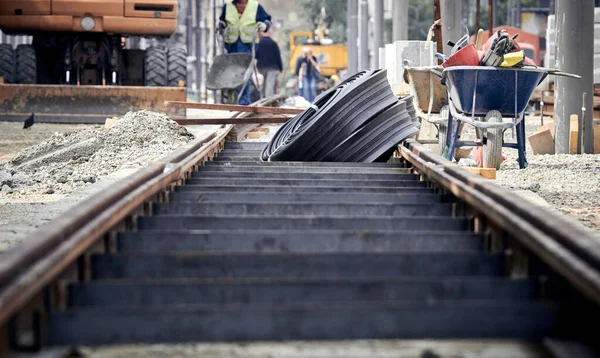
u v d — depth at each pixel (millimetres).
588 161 40156
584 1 44312
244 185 23406
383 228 17703
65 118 58719
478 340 12211
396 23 96250
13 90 58625
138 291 12773
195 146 28812
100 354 11594
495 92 33281
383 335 11719
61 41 64000
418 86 37938
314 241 15883
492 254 14594
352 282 12773
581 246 12039
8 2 61625
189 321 11594
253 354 11594
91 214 14734
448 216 19594
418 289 12945
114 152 38188
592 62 44719
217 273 14094
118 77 64812
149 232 15938
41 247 12117
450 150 35500
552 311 11961
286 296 12672
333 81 143750
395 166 29703
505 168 37312
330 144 30688
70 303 12828
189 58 190750
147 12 62594
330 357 11438
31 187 31547
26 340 11445
